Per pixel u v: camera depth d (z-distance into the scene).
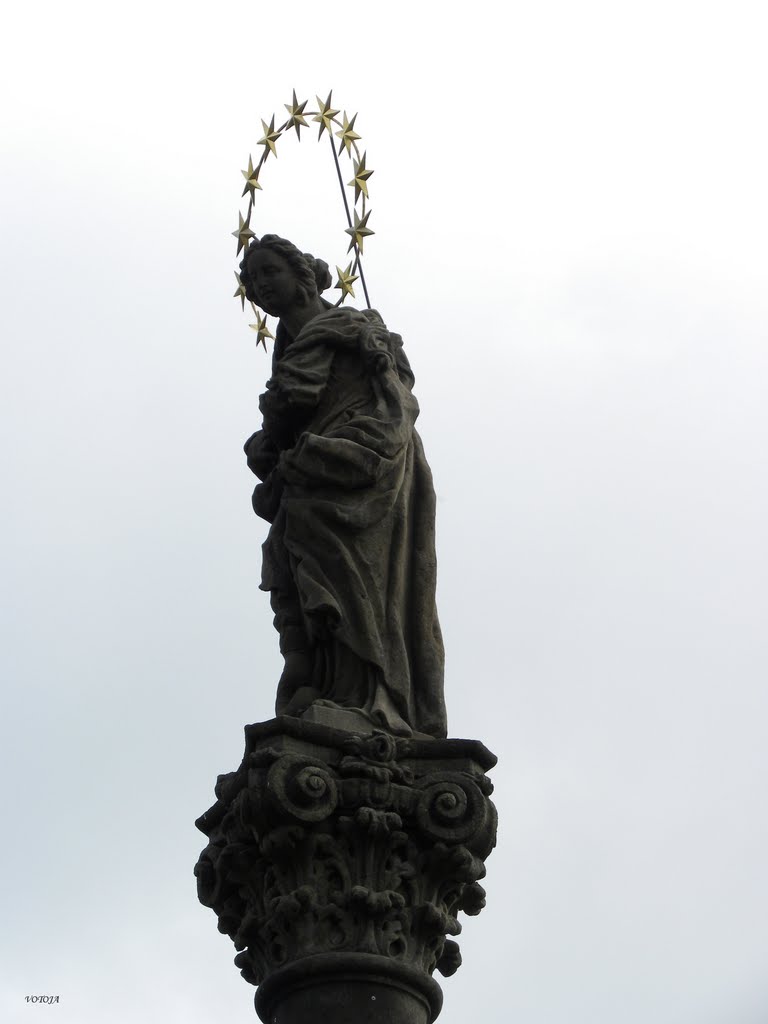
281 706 22.80
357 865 21.06
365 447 22.98
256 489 24.42
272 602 23.47
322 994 20.58
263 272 24.98
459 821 21.16
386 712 22.00
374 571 22.78
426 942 21.16
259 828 21.08
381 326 24.27
